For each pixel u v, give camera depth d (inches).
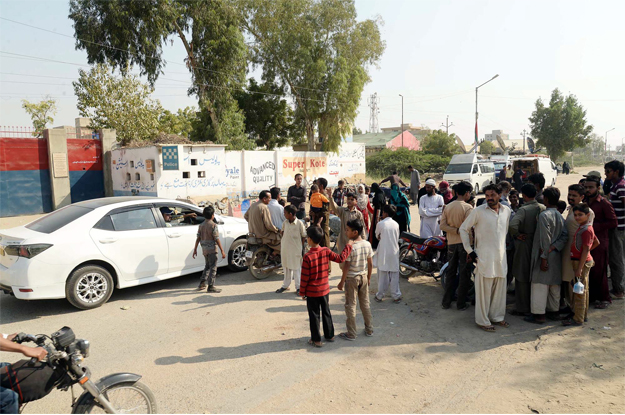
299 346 191.2
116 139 851.4
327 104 1075.3
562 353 179.2
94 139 783.1
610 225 226.1
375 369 169.2
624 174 253.4
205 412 139.3
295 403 144.5
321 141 1139.3
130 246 256.1
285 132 1274.6
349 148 1155.3
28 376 108.0
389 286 274.2
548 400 144.6
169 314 232.4
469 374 164.4
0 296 269.7
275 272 323.0
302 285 187.8
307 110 1103.6
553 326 209.0
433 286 286.2
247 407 142.3
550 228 205.5
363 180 1203.2
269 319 224.7
